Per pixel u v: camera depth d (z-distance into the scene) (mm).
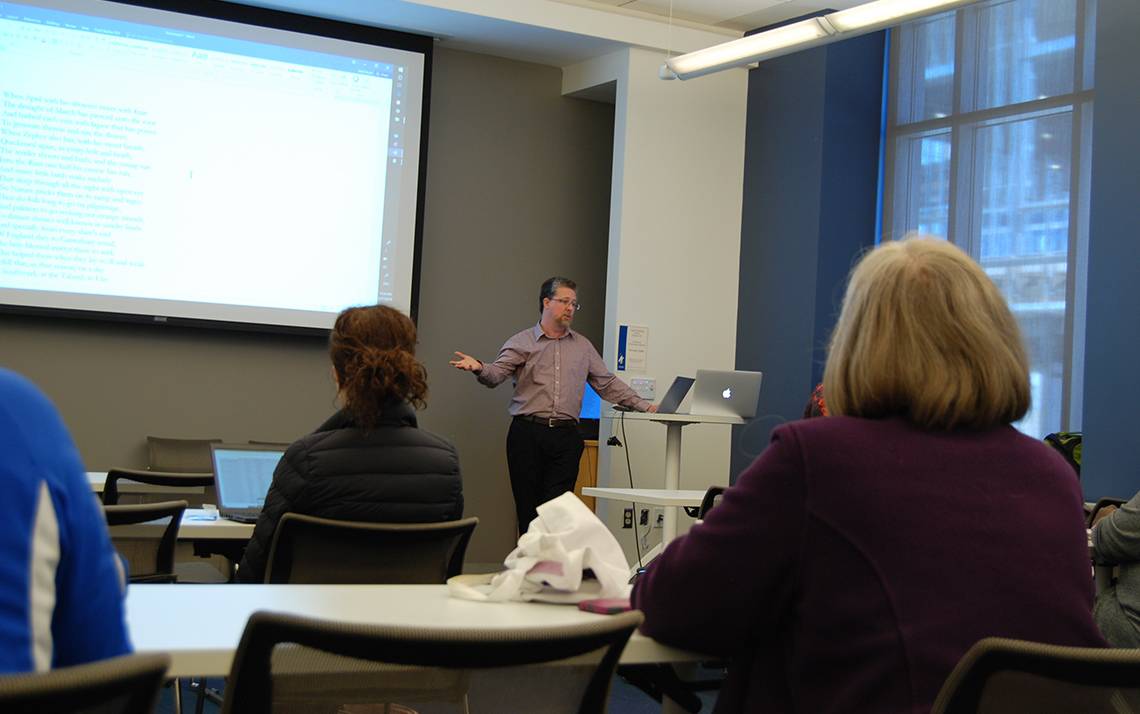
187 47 6188
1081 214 5715
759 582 1340
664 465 6934
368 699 1227
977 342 1389
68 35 5953
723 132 7152
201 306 6223
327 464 2383
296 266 6422
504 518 7141
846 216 6758
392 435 2471
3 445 958
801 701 1350
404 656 1091
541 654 1142
